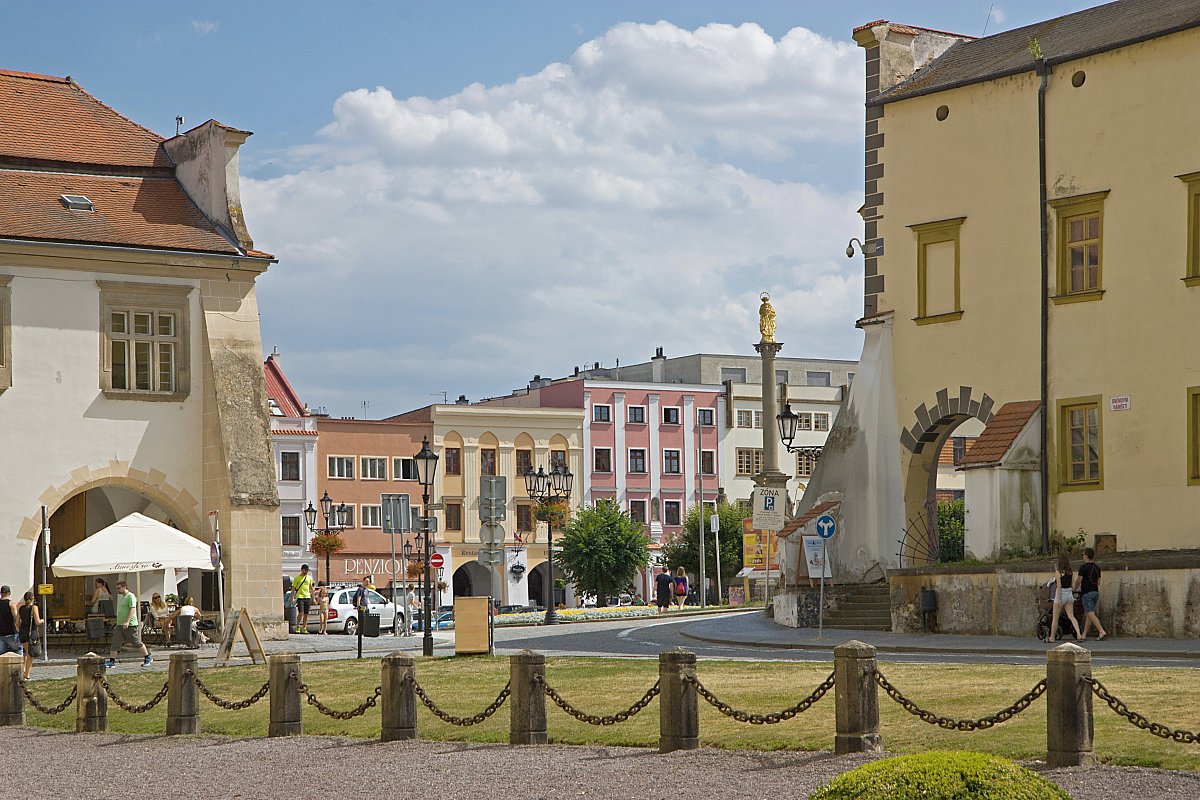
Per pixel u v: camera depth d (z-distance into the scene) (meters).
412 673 20.12
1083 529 36.31
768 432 51.97
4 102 44.06
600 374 128.38
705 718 19.58
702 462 116.38
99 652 39.94
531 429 108.75
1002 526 36.25
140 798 16.61
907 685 21.47
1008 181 38.53
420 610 56.19
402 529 42.53
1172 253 35.31
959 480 84.06
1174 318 35.16
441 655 34.47
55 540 43.28
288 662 21.33
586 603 103.25
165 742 21.66
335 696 25.14
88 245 40.25
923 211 40.22
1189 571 30.45
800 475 118.25
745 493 117.75
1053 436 37.00
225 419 41.09
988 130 39.00
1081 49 37.19
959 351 39.28
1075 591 31.66
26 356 39.88
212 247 42.00
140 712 24.30
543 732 18.97
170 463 41.38
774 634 37.66
